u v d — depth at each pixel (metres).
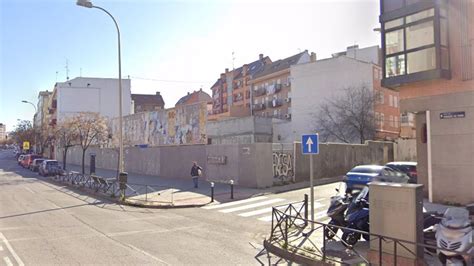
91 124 41.69
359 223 9.90
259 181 23.42
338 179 27.70
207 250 9.81
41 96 107.12
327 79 53.25
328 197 19.36
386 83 17.45
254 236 11.57
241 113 76.94
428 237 8.69
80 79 74.94
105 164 48.22
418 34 16.52
